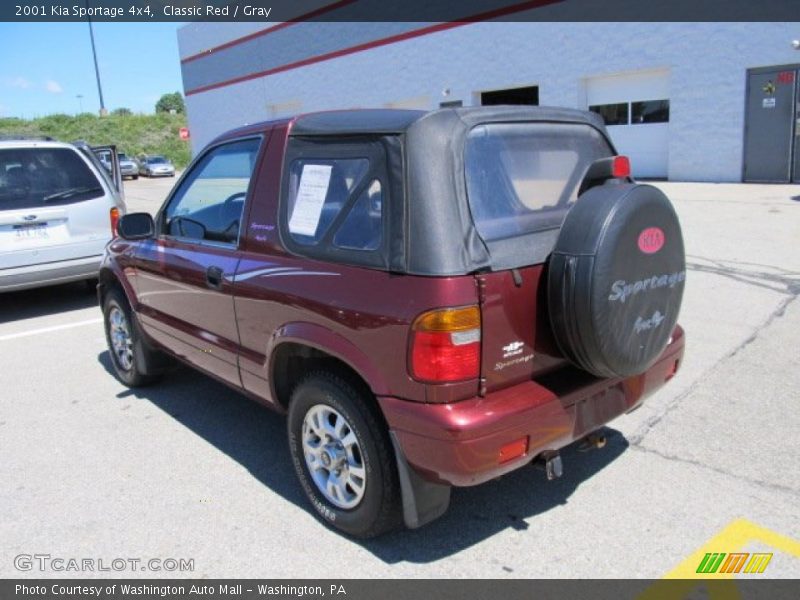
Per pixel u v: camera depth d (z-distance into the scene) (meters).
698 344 5.44
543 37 18.55
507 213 2.86
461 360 2.59
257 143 3.62
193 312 4.05
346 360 2.88
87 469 3.96
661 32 16.25
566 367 3.03
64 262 7.35
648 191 2.81
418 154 2.71
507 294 2.69
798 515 3.20
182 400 4.97
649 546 3.03
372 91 24.11
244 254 3.55
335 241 3.01
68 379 5.52
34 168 7.25
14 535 3.32
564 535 3.14
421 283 2.60
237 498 3.58
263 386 3.54
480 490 3.56
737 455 3.73
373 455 2.88
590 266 2.63
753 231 9.77
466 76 20.78
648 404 4.41
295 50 26.89
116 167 8.59
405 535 3.19
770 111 14.95
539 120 3.22
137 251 4.66
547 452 2.91
